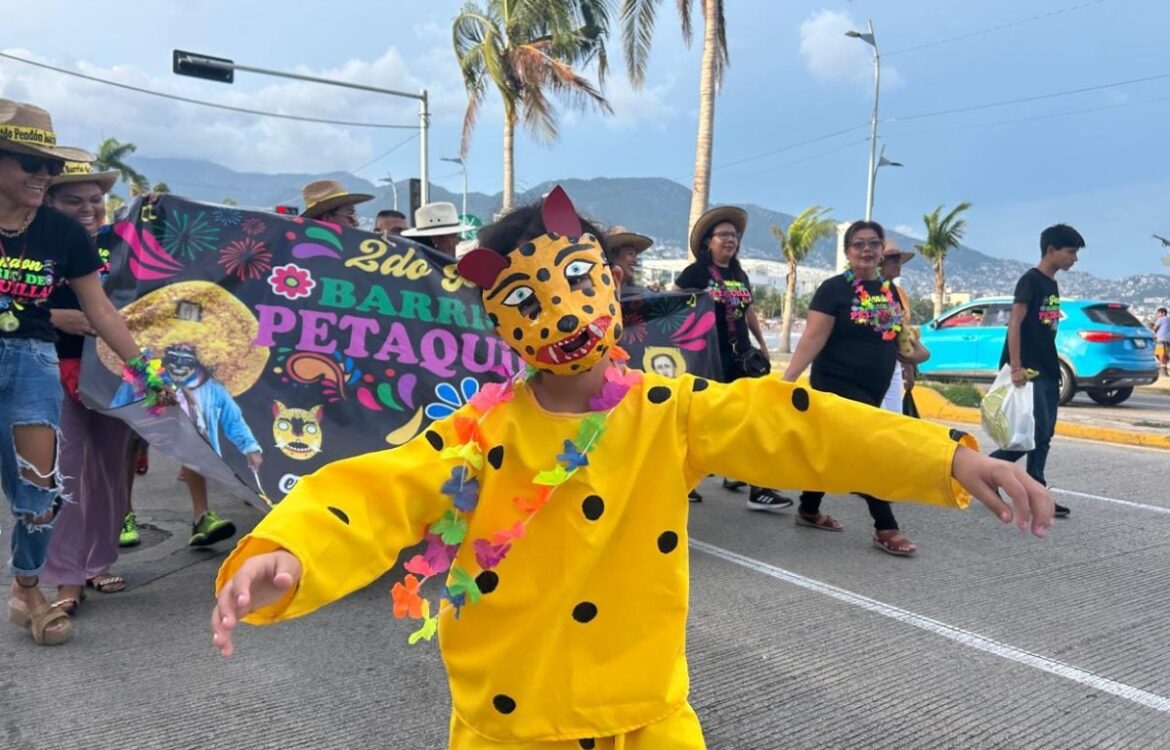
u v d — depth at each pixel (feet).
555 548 5.57
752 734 9.95
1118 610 14.12
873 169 73.05
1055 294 19.39
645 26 51.88
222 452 13.78
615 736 5.60
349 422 14.96
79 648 12.00
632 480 5.58
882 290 17.26
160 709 10.27
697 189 47.50
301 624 12.98
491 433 5.73
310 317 15.29
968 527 19.30
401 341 15.71
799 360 17.08
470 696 5.76
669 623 5.73
